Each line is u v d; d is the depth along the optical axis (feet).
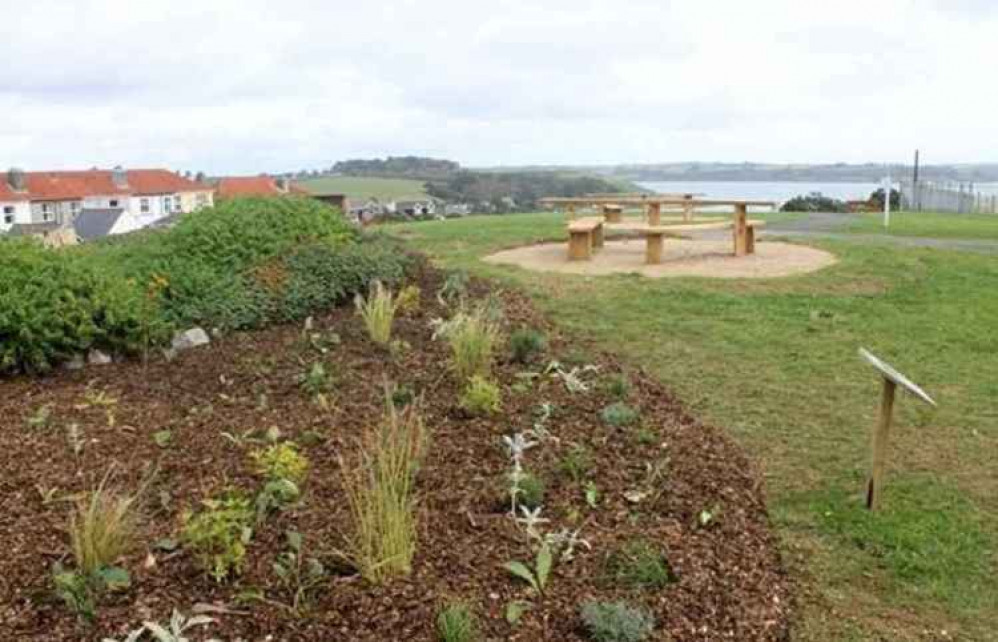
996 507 11.79
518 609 8.44
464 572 9.05
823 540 10.85
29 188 158.20
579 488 11.39
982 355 19.47
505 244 38.63
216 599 8.36
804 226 52.26
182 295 19.85
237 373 16.24
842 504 11.84
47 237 23.04
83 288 17.70
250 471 11.50
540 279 28.30
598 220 36.19
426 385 15.39
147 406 14.40
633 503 11.07
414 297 21.65
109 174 171.63
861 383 17.33
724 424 14.96
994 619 9.18
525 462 12.05
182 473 11.53
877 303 24.80
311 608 8.26
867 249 36.40
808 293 26.11
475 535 9.90
